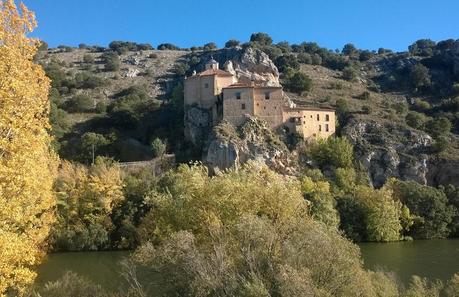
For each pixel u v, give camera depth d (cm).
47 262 6506
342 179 11306
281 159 11988
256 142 12038
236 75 16988
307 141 13000
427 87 18888
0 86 1878
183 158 12644
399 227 9494
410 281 4462
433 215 10106
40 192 2188
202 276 2362
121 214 8188
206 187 3800
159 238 3862
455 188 11581
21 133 1878
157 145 12669
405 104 16588
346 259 2417
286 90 17225
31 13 2081
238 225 2653
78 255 7306
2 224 1809
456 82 18700
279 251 2453
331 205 8769
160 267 2562
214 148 11700
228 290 2298
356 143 13262
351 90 18362
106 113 16312
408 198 10419
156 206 4681
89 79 19025
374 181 12562
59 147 13262
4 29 1988
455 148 13262
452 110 16050
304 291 2141
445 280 4803
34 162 1992
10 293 2566
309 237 2436
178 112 15038
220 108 13388
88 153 13512
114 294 3011
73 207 8050
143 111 15825
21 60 1978
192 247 2609
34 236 2317
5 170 1761
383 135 13388
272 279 2309
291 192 3722
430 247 8269
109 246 7944
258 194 3644
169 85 19588
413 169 12512
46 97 2120
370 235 9338
